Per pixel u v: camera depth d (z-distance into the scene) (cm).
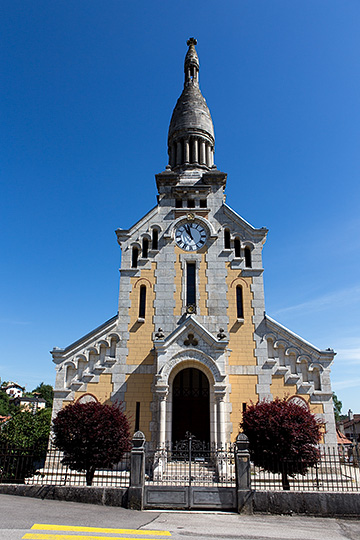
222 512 1518
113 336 2558
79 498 1573
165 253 2756
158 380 2303
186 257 2741
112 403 2409
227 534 1218
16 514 1302
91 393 2439
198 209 2847
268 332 2534
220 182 2941
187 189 2897
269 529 1301
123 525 1268
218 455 2109
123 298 2653
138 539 1121
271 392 2409
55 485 1616
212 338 2375
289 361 2470
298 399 2386
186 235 2803
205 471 2139
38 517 1286
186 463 2217
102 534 1152
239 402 2392
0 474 1797
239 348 2508
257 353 2491
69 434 1845
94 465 1805
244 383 2431
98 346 2527
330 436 2312
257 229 2769
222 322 2578
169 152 3559
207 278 2686
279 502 1523
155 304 2634
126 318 2603
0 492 1641
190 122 3391
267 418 1862
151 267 2727
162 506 1543
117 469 2272
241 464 1583
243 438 1627
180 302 2636
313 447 1805
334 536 1246
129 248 2781
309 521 1433
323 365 2444
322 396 2381
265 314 2575
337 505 1513
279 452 1778
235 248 2789
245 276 2680
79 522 1266
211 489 1574
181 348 2378
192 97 3550
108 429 1848
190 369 2605
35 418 2853
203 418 2478
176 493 1562
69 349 2512
